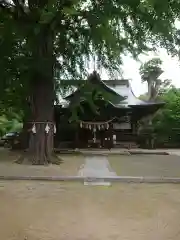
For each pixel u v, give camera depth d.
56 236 5.47
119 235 5.55
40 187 10.43
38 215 6.83
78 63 17.56
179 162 19.08
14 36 14.55
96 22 13.93
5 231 5.71
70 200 8.37
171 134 36.59
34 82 17.38
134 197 8.84
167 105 38.59
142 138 34.69
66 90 18.48
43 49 16.02
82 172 13.73
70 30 15.73
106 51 16.97
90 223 6.27
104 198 8.65
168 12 13.59
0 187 10.38
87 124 31.80
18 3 15.45
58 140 33.72
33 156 17.25
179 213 7.09
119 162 18.98
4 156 22.30
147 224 6.23
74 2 13.45
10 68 15.13
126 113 33.00
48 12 13.23
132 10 14.20
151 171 14.32
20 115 27.48
